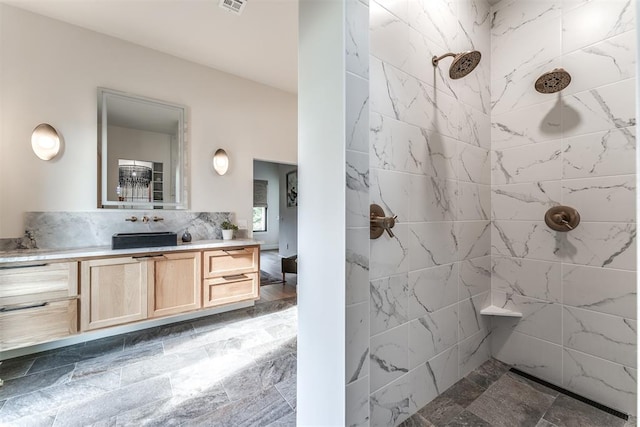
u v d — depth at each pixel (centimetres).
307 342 112
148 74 277
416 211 142
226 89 326
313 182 109
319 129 106
